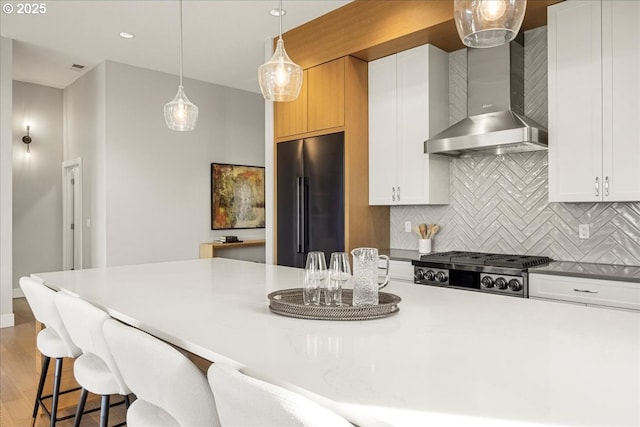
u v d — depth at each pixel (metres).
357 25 3.86
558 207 3.37
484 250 3.78
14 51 5.05
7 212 4.63
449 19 3.24
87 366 1.80
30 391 2.98
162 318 1.56
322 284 1.72
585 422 0.77
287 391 0.80
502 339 1.28
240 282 2.32
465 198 3.91
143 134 5.68
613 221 3.11
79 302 1.63
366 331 1.38
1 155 4.59
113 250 5.43
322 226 4.18
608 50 2.82
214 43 4.80
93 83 5.67
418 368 1.05
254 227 6.86
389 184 4.02
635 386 0.92
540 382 0.95
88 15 4.09
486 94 3.52
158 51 5.06
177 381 1.08
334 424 0.76
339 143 4.05
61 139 6.70
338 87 4.04
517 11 1.44
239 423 0.89
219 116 6.46
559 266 3.01
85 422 2.53
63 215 6.66
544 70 3.46
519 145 3.23
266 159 4.73
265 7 3.93
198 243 6.20
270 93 2.32
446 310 1.66
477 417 0.79
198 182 6.22
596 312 1.62
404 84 3.90
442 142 3.51
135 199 5.62
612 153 2.80
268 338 1.31
